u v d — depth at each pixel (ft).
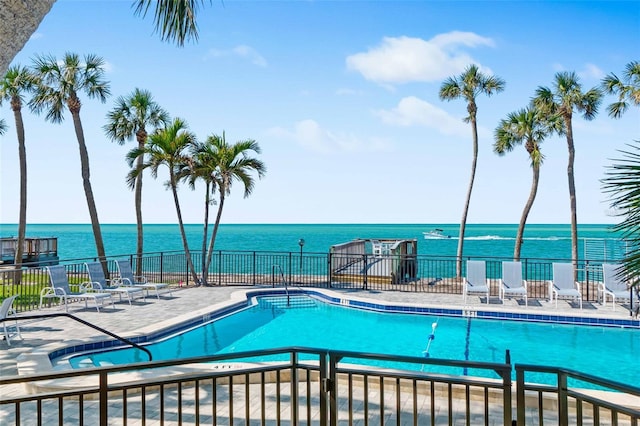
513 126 57.57
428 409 15.94
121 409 15.96
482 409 15.92
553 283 37.81
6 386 18.40
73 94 55.42
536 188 56.70
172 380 9.64
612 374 23.31
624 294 34.60
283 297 44.27
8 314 26.09
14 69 59.98
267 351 10.29
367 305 38.78
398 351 27.50
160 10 11.53
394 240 66.90
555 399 15.99
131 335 26.35
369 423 14.76
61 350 23.27
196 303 37.24
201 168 47.85
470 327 32.99
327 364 10.39
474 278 39.11
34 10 7.79
